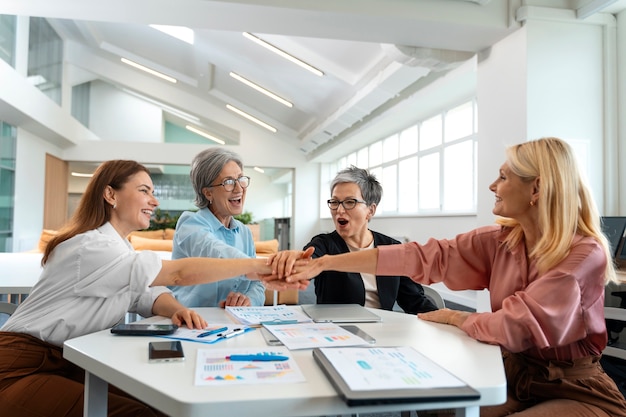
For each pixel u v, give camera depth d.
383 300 1.82
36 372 1.24
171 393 0.71
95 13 3.25
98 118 12.29
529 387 1.23
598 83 3.42
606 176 3.39
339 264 1.49
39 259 3.71
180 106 10.94
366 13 3.20
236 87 9.23
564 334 1.08
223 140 12.77
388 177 8.22
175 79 10.13
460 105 5.84
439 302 2.02
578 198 1.18
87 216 1.42
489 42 3.65
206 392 0.72
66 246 1.33
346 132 8.54
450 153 6.07
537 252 1.19
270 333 1.15
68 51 9.80
